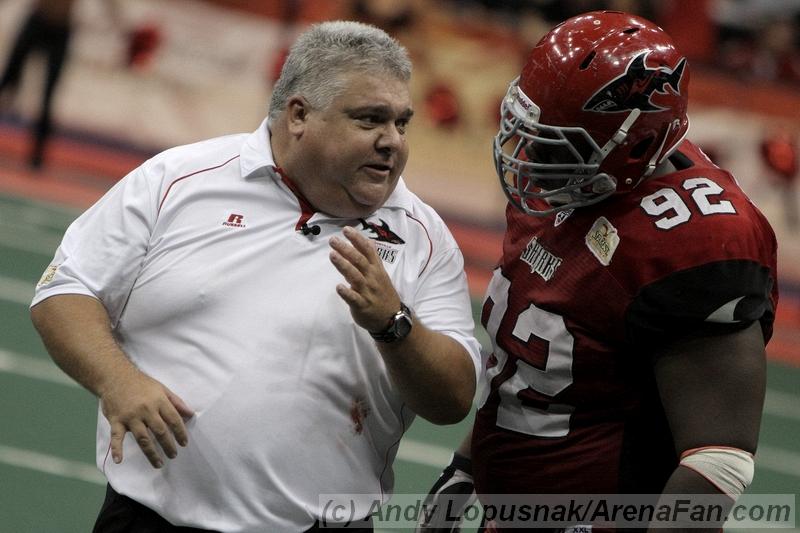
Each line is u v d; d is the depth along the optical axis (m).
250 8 34.84
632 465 8.61
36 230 30.72
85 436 18.67
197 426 8.74
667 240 8.10
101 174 35.38
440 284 9.37
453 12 33.38
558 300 8.61
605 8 32.72
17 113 35.50
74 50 35.38
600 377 8.52
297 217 9.06
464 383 8.86
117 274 9.00
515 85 8.80
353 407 8.98
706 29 32.00
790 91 31.69
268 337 8.80
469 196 33.66
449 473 10.62
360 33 8.76
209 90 35.16
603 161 8.34
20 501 16.23
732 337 7.85
